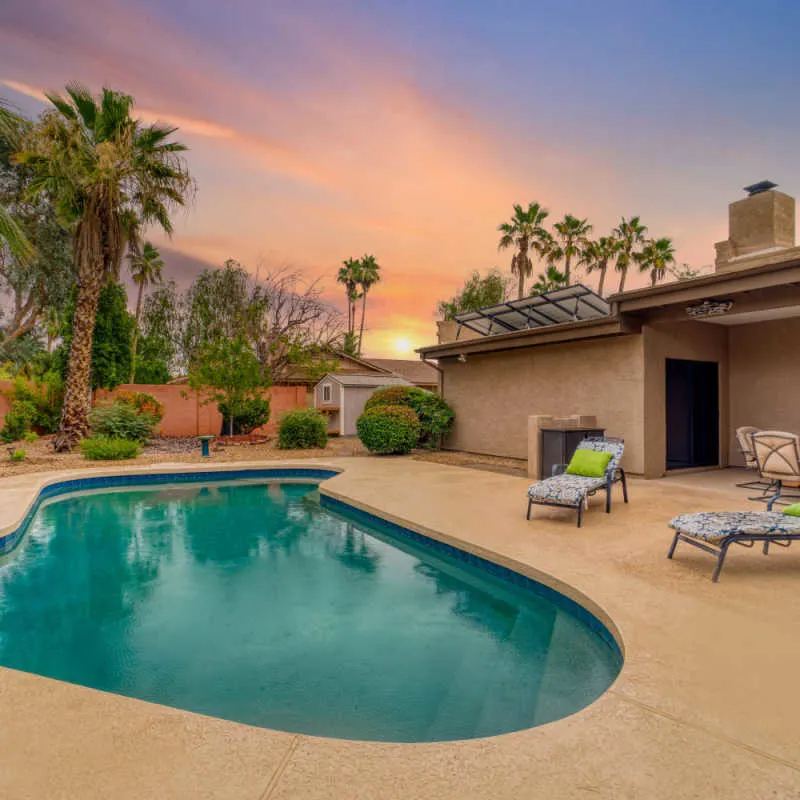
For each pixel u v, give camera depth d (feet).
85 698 9.73
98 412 54.90
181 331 112.27
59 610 16.88
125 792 7.13
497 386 47.03
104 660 13.55
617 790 7.12
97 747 8.18
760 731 8.38
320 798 7.02
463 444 51.11
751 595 14.26
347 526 27.40
